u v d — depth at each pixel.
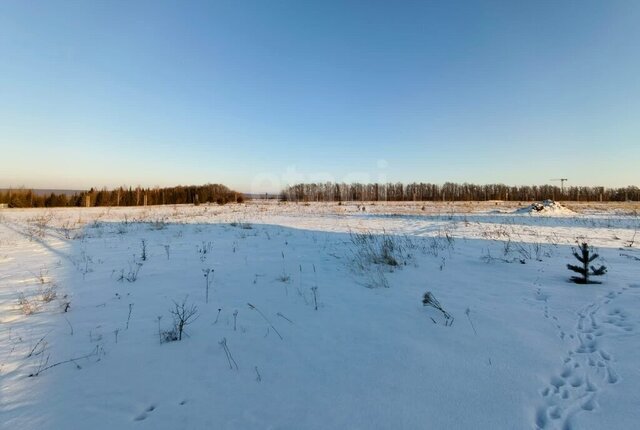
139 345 3.69
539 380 3.02
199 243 10.52
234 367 3.27
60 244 10.27
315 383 3.01
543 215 23.20
